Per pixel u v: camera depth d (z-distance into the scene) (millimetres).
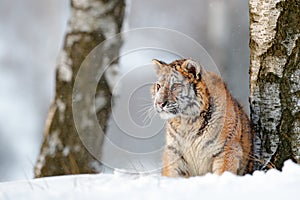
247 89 25984
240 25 30484
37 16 38062
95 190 7992
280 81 10523
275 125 10539
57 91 14961
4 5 38188
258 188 7293
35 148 28734
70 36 14961
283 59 10500
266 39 10633
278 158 10453
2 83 33406
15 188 8805
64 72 14875
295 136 10305
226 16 30797
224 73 26672
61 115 14742
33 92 33344
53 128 14820
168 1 34375
